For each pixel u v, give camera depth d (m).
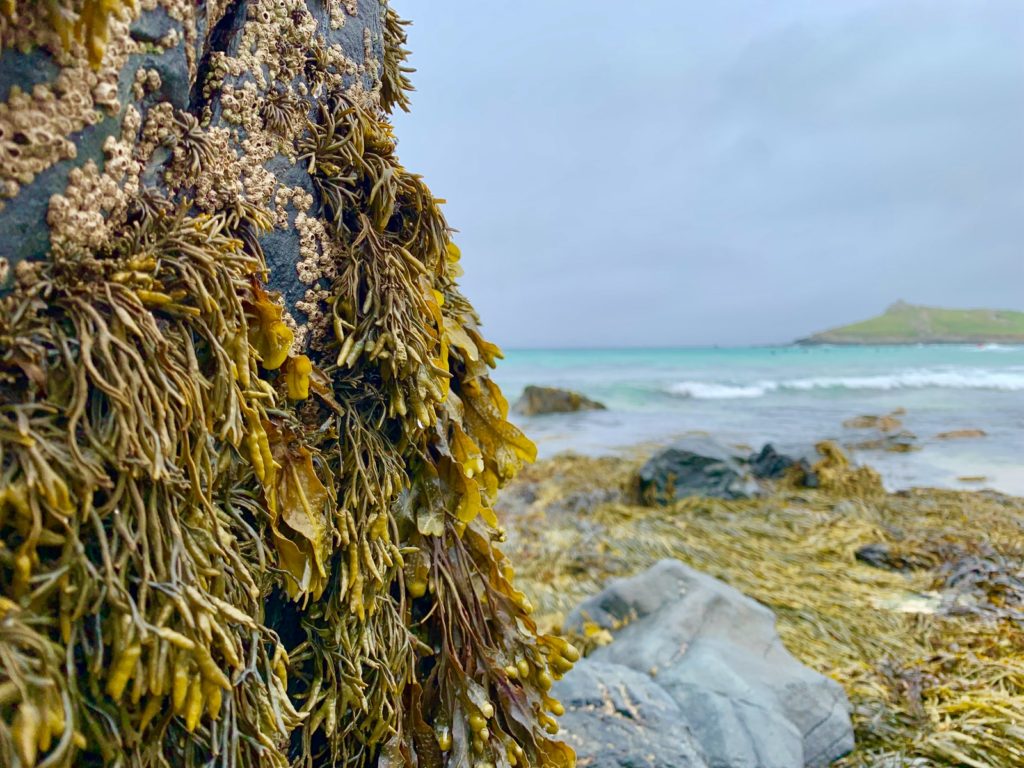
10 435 0.68
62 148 0.74
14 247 0.72
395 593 1.30
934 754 2.71
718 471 7.65
